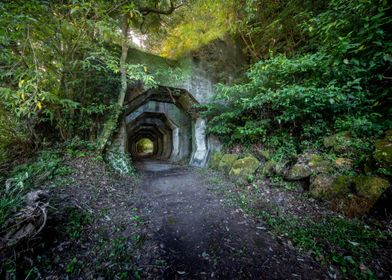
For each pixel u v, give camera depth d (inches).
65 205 127.4
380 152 125.3
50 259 87.6
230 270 87.4
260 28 301.6
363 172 133.7
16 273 76.2
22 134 204.1
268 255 96.2
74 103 189.2
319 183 147.3
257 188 184.7
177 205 169.8
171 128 598.5
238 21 296.4
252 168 210.5
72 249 96.7
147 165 445.7
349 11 143.6
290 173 174.2
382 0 121.7
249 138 259.4
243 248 102.6
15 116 186.1
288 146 203.0
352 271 80.7
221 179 233.0
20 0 105.4
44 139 216.5
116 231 118.4
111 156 247.8
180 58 322.0
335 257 88.0
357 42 144.0
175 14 315.6
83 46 177.3
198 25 339.9
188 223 135.0
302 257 92.5
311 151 178.2
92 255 94.7
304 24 198.1
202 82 323.6
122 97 245.4
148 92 296.5
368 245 94.3
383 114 152.3
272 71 197.6
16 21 105.2
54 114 209.8
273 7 276.7
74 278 79.7
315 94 153.3
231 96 294.0
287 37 277.7
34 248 88.0
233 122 289.6
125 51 241.3
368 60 144.9
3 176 158.7
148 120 601.3
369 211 117.0
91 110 219.8
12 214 93.8
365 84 161.8
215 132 318.7
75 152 209.8
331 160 155.3
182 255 99.7
